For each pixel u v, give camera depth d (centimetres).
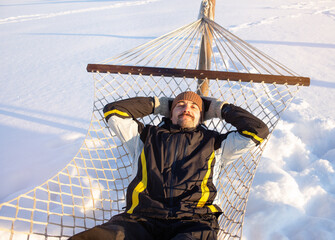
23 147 322
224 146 189
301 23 899
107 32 874
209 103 211
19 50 721
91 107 411
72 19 1118
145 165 176
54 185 254
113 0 1533
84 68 570
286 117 357
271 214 207
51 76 536
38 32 920
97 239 130
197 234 144
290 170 276
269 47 651
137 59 580
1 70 579
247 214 217
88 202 229
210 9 240
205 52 241
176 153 176
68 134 344
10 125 371
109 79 483
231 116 194
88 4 1445
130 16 1116
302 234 192
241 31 807
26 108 415
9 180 264
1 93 469
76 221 210
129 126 197
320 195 233
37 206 225
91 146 317
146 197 162
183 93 205
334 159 281
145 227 155
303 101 387
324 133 321
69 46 740
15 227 195
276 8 1152
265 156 289
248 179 211
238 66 517
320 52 616
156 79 464
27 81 517
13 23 1094
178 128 192
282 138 306
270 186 234
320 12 1061
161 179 167
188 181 167
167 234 154
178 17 1042
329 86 445
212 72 215
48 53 686
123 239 136
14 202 226
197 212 158
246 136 180
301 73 497
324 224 199
